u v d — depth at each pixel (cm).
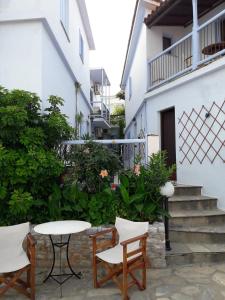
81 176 518
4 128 461
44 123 519
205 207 640
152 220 498
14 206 445
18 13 557
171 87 812
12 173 454
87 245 477
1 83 556
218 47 795
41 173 469
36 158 463
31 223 499
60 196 499
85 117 1355
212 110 664
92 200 504
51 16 630
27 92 504
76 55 1043
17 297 386
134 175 529
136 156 550
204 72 678
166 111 895
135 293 389
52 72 661
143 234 394
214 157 658
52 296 385
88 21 1225
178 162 789
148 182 505
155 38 1012
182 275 442
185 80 747
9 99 477
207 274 444
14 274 378
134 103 1402
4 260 384
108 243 429
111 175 532
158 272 454
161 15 908
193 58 743
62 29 766
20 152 470
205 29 945
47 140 524
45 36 594
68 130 529
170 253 486
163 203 512
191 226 580
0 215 486
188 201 630
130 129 1675
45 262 479
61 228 399
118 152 573
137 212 500
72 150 538
